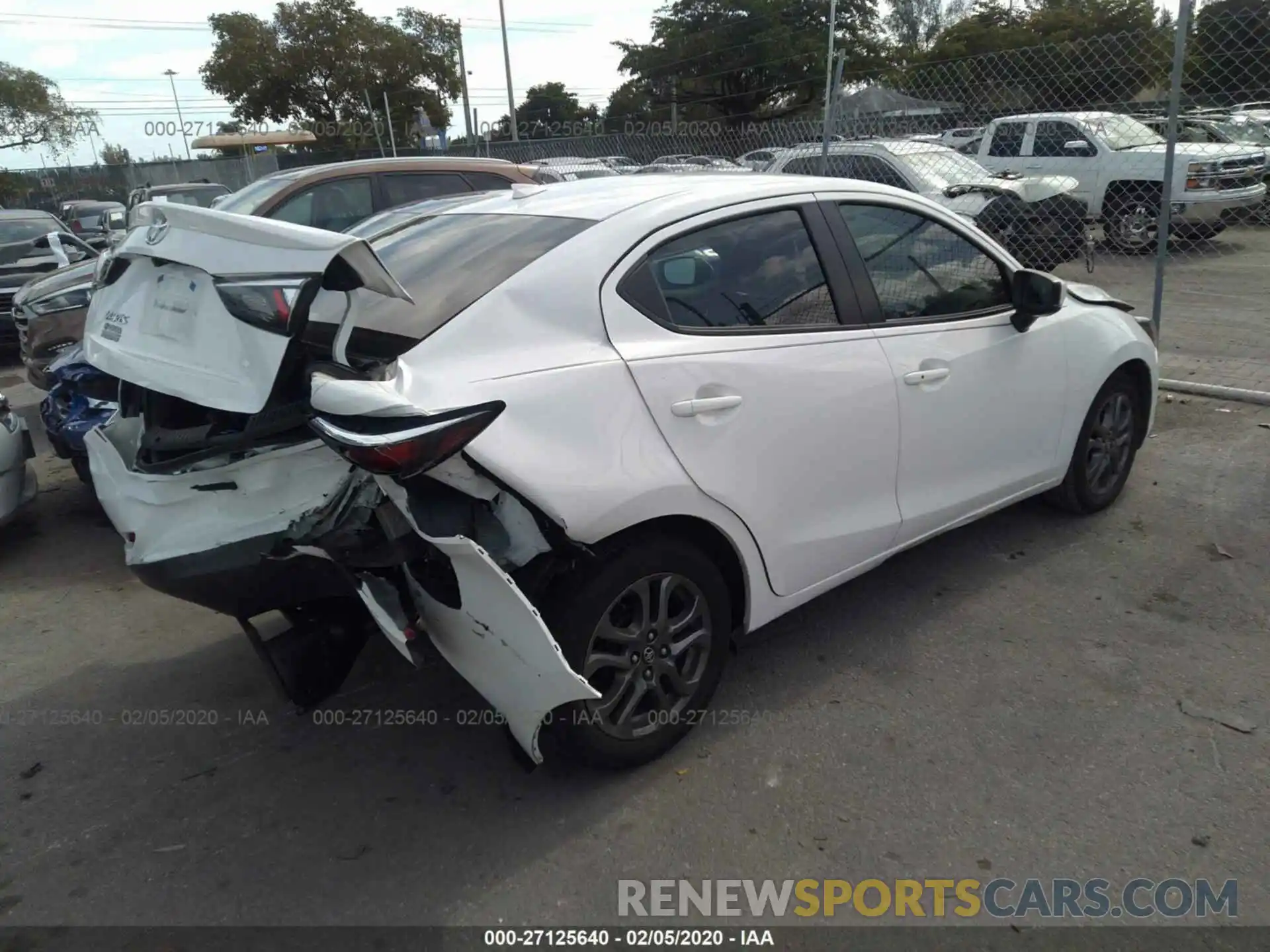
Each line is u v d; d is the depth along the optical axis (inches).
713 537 114.7
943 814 104.9
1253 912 90.4
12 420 195.0
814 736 119.3
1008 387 148.8
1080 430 167.9
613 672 108.6
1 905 97.7
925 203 143.1
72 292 277.1
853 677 131.7
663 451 104.4
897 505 135.7
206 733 126.6
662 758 116.2
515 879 98.7
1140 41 307.9
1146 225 426.3
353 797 112.5
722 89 1304.1
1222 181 409.4
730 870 98.7
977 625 144.1
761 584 120.3
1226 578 154.6
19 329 292.8
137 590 175.2
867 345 127.1
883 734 119.0
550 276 104.6
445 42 1472.7
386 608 97.3
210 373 94.6
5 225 453.4
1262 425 227.8
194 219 100.2
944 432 139.3
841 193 132.7
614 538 104.0
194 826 108.7
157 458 109.0
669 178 133.5
